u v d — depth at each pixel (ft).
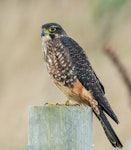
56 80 32.09
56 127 24.95
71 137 24.91
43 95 61.77
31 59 67.10
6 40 70.03
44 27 32.42
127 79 27.63
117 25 61.72
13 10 71.97
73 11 69.82
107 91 58.70
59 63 31.78
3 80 66.49
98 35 64.49
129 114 55.31
